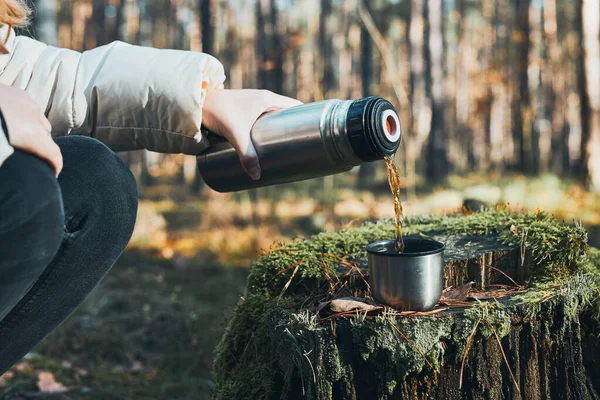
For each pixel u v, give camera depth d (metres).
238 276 5.06
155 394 2.60
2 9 1.21
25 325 1.10
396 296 1.39
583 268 1.68
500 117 26.14
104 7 21.55
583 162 12.51
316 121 1.36
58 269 1.09
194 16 20.38
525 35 16.61
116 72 1.37
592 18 12.53
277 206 10.25
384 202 10.84
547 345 1.49
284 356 1.45
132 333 3.26
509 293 1.57
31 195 0.89
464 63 25.50
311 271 1.63
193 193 14.15
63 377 2.69
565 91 24.58
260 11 18.45
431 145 17.73
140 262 5.43
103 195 1.13
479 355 1.43
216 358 1.77
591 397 1.57
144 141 1.44
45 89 1.33
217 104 1.43
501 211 1.96
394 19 20.80
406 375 1.39
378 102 1.36
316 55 16.23
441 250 1.41
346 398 1.41
